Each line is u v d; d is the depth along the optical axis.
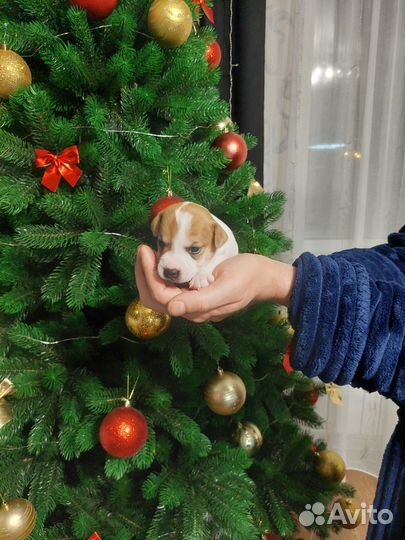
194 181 0.72
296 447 0.87
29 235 0.59
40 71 0.66
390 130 1.18
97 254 0.61
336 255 0.49
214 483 0.67
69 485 0.72
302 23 1.11
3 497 0.63
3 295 0.63
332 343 0.42
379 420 1.40
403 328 0.42
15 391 0.61
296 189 1.20
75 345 0.67
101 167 0.62
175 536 0.63
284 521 0.76
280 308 1.00
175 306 0.39
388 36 1.13
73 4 0.59
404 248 0.49
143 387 0.67
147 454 0.62
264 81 1.12
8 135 0.59
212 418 0.82
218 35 1.07
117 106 0.66
